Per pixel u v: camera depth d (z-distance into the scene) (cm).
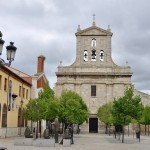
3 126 4625
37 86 6550
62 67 8019
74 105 4716
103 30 8081
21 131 5588
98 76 7962
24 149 2858
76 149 3075
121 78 7919
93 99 7912
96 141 4609
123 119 4522
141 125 8469
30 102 4775
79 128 7781
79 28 8125
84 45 8094
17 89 5381
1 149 1441
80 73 7950
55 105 4500
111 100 7838
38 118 4638
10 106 4797
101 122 7794
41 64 7119
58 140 4259
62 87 7969
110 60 8006
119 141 4722
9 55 1709
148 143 4353
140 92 8200
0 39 1578
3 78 4531
